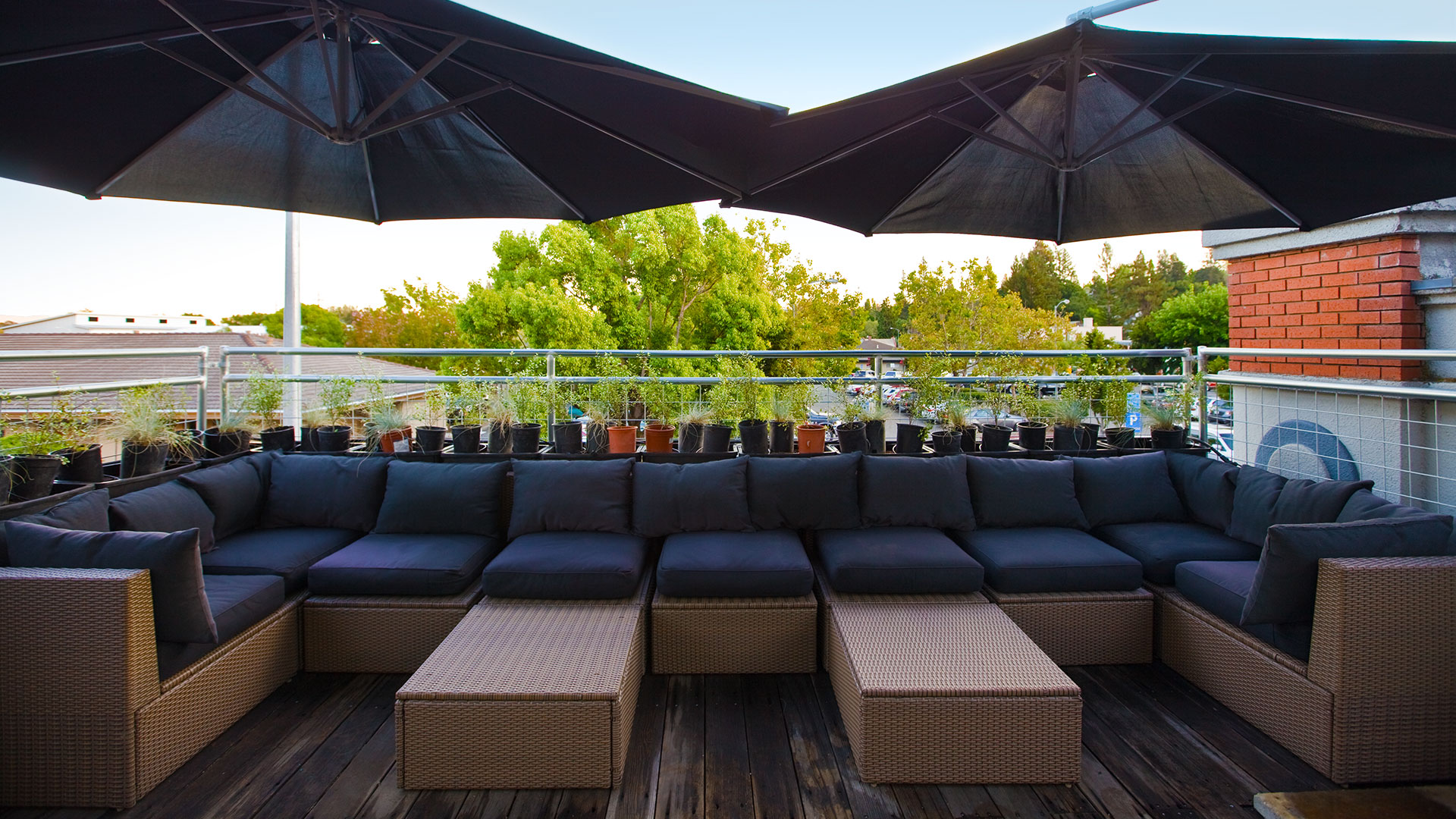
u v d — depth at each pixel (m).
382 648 2.74
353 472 3.27
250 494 3.16
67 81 2.15
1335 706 2.05
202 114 2.46
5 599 1.94
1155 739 2.32
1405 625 2.05
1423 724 2.05
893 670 2.16
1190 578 2.73
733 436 3.98
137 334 16.61
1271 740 2.30
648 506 3.16
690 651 2.79
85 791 1.94
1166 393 4.09
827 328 23.22
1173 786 2.07
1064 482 3.33
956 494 3.25
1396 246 3.75
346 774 2.12
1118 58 2.24
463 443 3.59
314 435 3.79
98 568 2.03
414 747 2.04
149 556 2.04
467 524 3.16
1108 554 2.90
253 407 3.79
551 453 3.62
